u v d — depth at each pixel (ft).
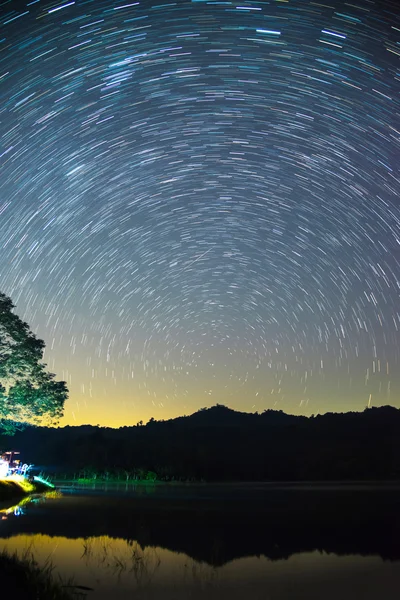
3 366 130.72
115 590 40.98
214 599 39.42
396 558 55.31
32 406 135.23
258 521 84.74
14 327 132.77
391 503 119.44
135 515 90.12
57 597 36.99
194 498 131.13
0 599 34.65
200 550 58.39
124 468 258.98
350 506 111.75
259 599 39.81
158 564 50.67
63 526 73.77
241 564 51.67
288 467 287.28
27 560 49.65
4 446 166.71
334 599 40.16
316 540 66.54
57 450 288.92
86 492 150.41
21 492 128.98
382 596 41.06
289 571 48.98
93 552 55.21
